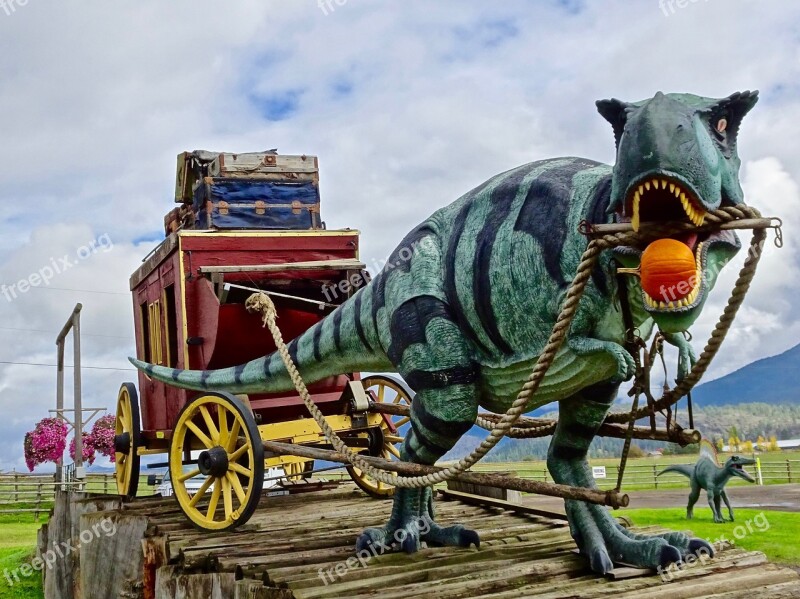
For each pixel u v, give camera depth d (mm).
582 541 4457
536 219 3980
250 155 7680
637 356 3818
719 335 3379
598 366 3828
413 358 4430
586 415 4418
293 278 7062
